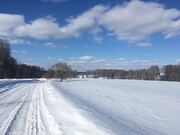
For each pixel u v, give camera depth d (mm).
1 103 15961
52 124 9641
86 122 9875
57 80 92625
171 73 131125
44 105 15164
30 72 125062
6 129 8836
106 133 8234
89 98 26547
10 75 92500
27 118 10891
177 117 16500
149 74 154375
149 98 30141
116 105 21531
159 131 11977
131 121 13898
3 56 87250
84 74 193000
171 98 30797
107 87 54406
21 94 22797
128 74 176125
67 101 17531
